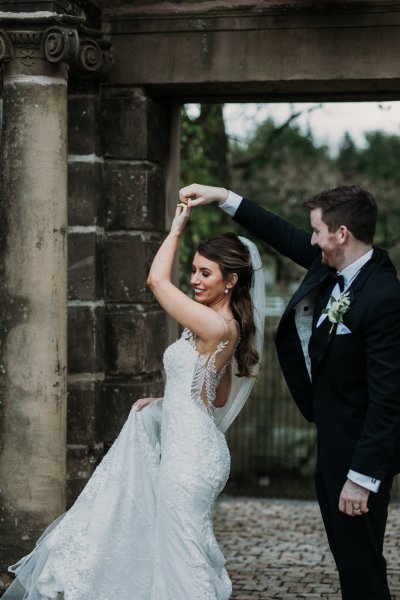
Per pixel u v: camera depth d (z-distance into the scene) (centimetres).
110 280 527
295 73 499
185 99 555
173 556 382
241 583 554
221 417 423
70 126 518
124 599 396
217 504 838
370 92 528
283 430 997
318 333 377
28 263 475
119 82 519
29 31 469
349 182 1495
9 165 477
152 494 407
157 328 546
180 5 510
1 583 478
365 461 353
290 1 495
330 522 390
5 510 480
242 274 404
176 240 407
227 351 396
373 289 363
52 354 478
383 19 488
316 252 424
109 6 518
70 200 518
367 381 368
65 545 404
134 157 523
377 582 371
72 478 517
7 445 479
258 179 1312
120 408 525
